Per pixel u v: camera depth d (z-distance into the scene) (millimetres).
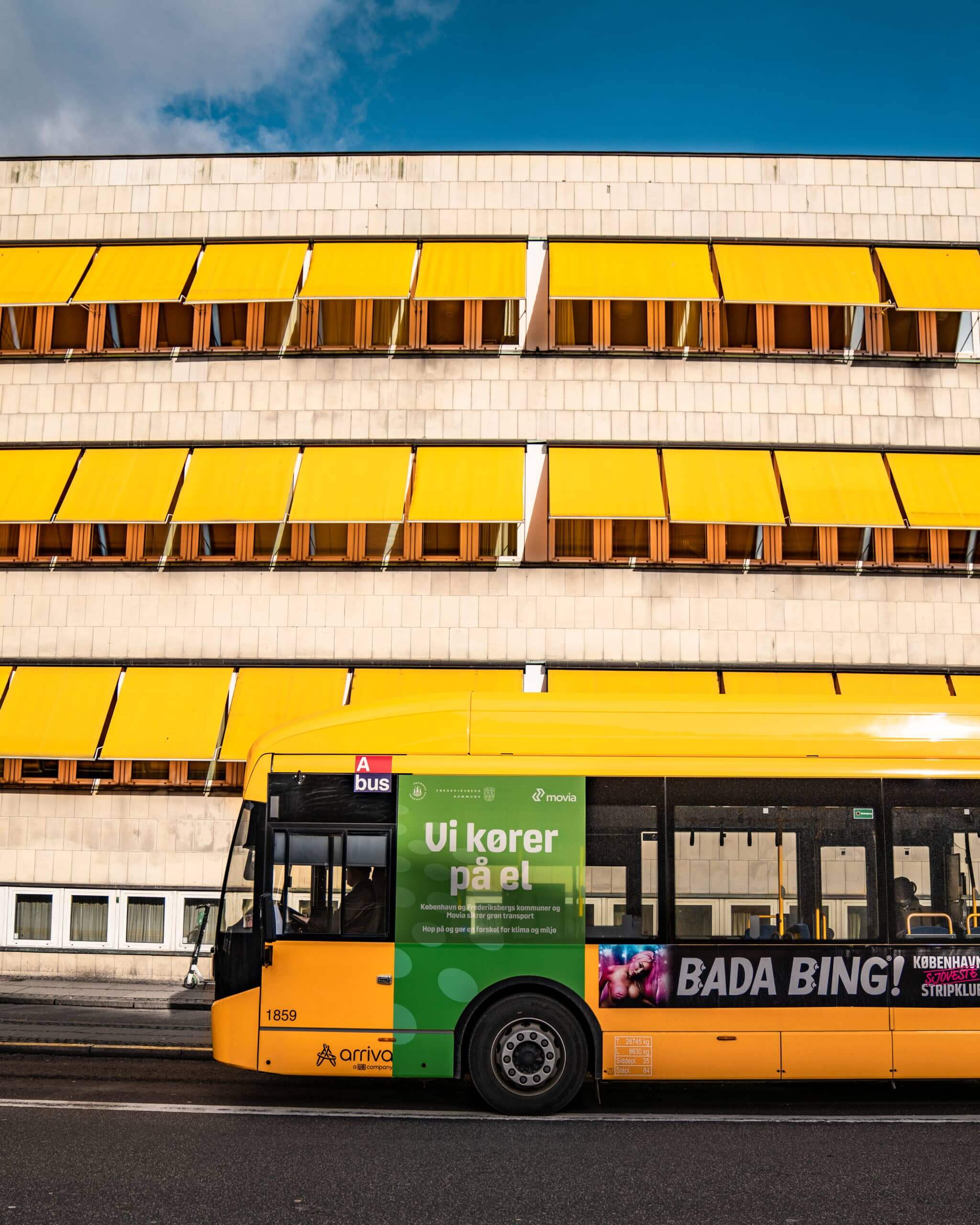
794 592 18781
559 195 19516
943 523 18078
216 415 19281
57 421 19406
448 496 18172
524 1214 6422
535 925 9422
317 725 9891
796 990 9375
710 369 19203
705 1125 8727
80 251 19703
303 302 19453
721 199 19516
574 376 19172
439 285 18672
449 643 18656
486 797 9625
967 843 9672
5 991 16328
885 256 19266
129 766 18297
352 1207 6516
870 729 9883
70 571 19016
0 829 18250
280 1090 10258
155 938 17906
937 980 9422
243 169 19766
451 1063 9250
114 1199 6625
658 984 9336
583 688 18266
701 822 9625
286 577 18875
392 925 9438
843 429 19125
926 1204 6664
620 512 17891
